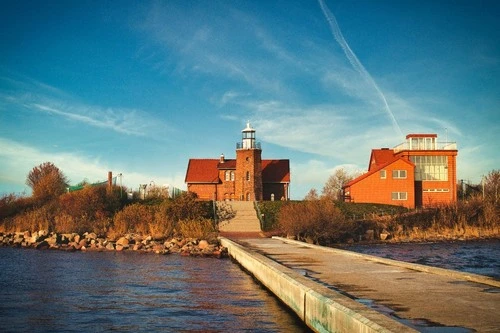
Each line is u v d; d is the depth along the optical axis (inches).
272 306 619.2
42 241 1574.8
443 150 2645.2
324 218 1782.7
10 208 2140.7
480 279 546.0
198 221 1913.1
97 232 1824.6
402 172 2573.8
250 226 2030.0
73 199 2037.4
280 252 1003.9
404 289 500.4
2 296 696.4
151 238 1675.7
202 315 568.7
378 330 307.4
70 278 881.5
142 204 2143.2
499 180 2667.3
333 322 397.1
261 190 2819.9
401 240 1862.7
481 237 1920.5
